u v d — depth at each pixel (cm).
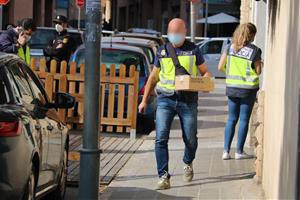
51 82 1888
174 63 1183
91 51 876
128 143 1784
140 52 2103
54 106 1123
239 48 1404
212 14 6253
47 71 1988
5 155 800
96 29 875
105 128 1930
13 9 4500
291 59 788
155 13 7644
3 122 806
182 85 1162
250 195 1155
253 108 1494
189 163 1263
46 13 5644
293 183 718
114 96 1908
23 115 866
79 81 1909
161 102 1198
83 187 886
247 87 1412
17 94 924
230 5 6238
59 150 1087
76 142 1761
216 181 1277
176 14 7225
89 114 880
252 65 1401
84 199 885
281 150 852
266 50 1285
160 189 1217
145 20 7888
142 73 2034
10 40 1533
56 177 1069
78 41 2827
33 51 2844
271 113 1044
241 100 1440
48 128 993
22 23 1541
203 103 2877
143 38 2830
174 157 1545
